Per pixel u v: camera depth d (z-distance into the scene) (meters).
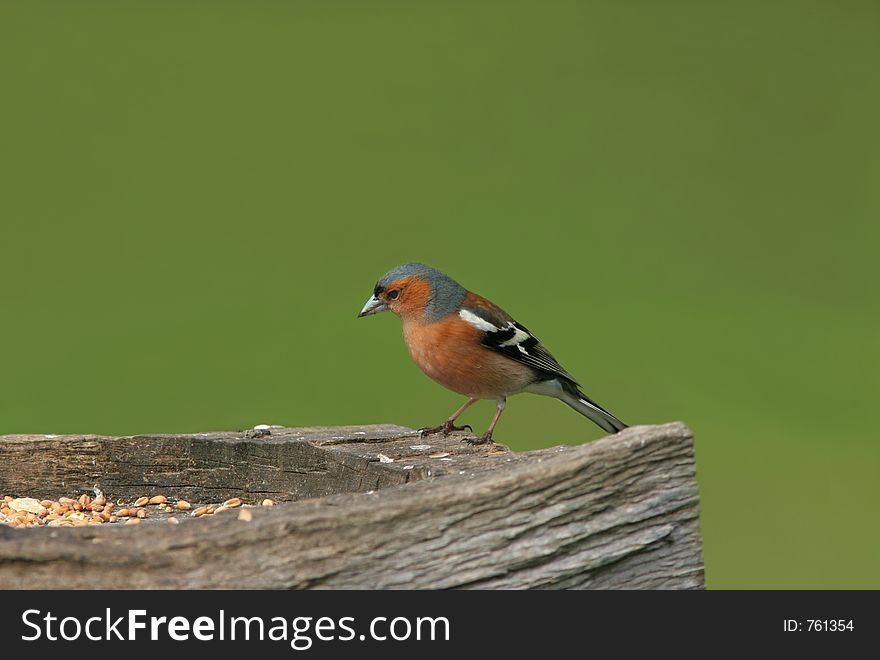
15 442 6.34
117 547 3.94
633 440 4.31
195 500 6.30
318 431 6.64
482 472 4.60
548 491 4.21
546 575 4.16
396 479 5.49
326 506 4.14
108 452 6.36
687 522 4.36
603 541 4.25
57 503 6.20
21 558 3.90
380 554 4.05
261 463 6.17
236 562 3.97
